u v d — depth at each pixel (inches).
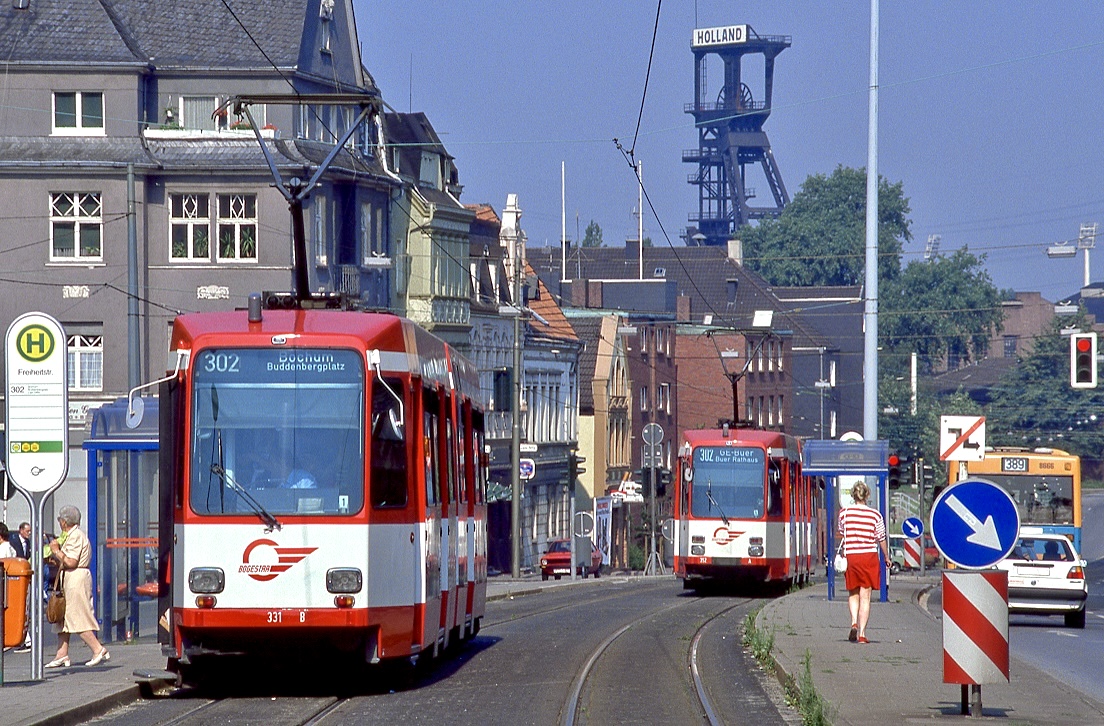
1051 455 4072.3
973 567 1278.3
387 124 5378.9
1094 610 3779.5
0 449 4365.2
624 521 7155.5
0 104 4478.3
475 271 6102.4
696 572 3503.9
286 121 4569.4
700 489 3521.2
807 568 3932.1
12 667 1688.0
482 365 6023.6
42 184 4441.4
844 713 1274.6
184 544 1434.5
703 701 1396.4
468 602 1902.1
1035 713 1286.9
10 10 4581.7
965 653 1249.4
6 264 4443.9
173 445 1455.5
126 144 4458.7
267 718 1288.1
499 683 1553.9
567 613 2716.5
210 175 4473.4
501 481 6082.7
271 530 1429.6
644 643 2011.6
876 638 1995.6
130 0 4685.0
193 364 1462.8
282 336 1467.8
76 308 4446.4
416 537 1507.1
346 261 4778.5
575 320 7667.3
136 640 2057.1
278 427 1451.8
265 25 4650.6
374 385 1464.1
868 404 3048.7
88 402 4431.6
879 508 3048.7
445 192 5684.1
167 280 4463.6
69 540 1673.2
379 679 1574.8
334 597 1424.7
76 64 4461.1
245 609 1421.0
